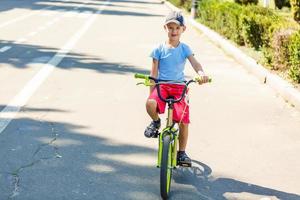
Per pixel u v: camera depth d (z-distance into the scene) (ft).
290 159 20.03
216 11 61.57
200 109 26.94
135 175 17.63
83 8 98.32
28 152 19.36
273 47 35.99
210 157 19.83
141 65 38.91
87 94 28.86
